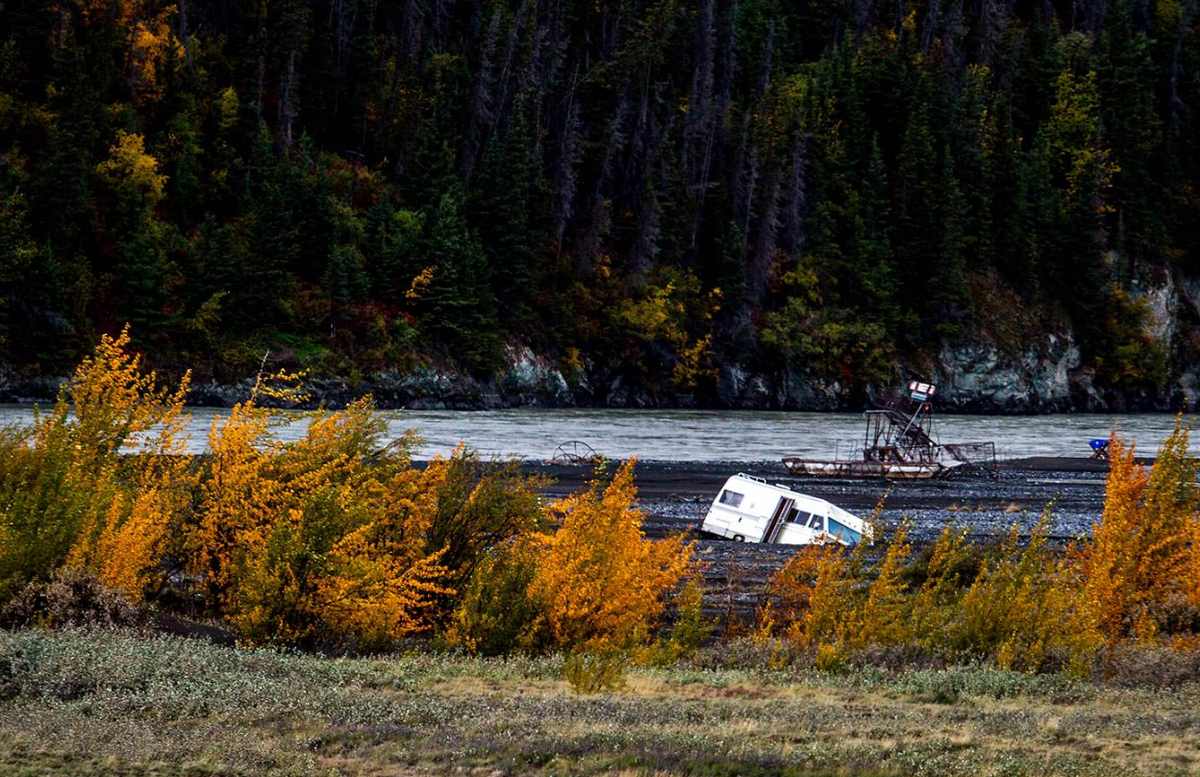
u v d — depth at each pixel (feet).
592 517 207.10
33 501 190.19
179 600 224.53
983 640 205.46
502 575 209.05
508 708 144.05
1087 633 201.77
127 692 135.03
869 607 211.20
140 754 110.73
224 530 218.38
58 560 188.24
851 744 129.39
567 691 162.91
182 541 219.41
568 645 201.05
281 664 162.71
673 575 225.56
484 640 199.21
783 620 237.04
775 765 117.70
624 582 204.54
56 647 148.15
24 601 175.94
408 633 219.61
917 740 133.39
